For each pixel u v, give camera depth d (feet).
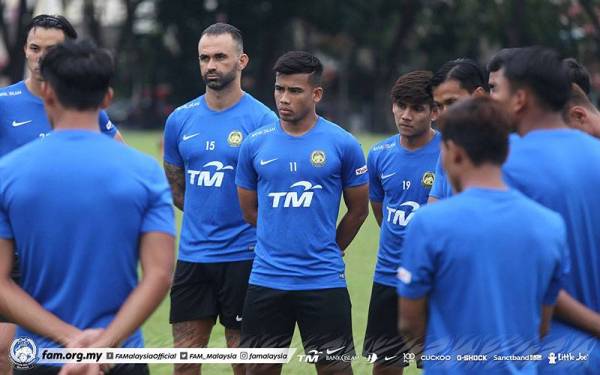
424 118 61.26
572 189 40.55
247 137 61.26
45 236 38.47
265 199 59.41
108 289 38.93
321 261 58.59
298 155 58.80
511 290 37.24
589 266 41.19
